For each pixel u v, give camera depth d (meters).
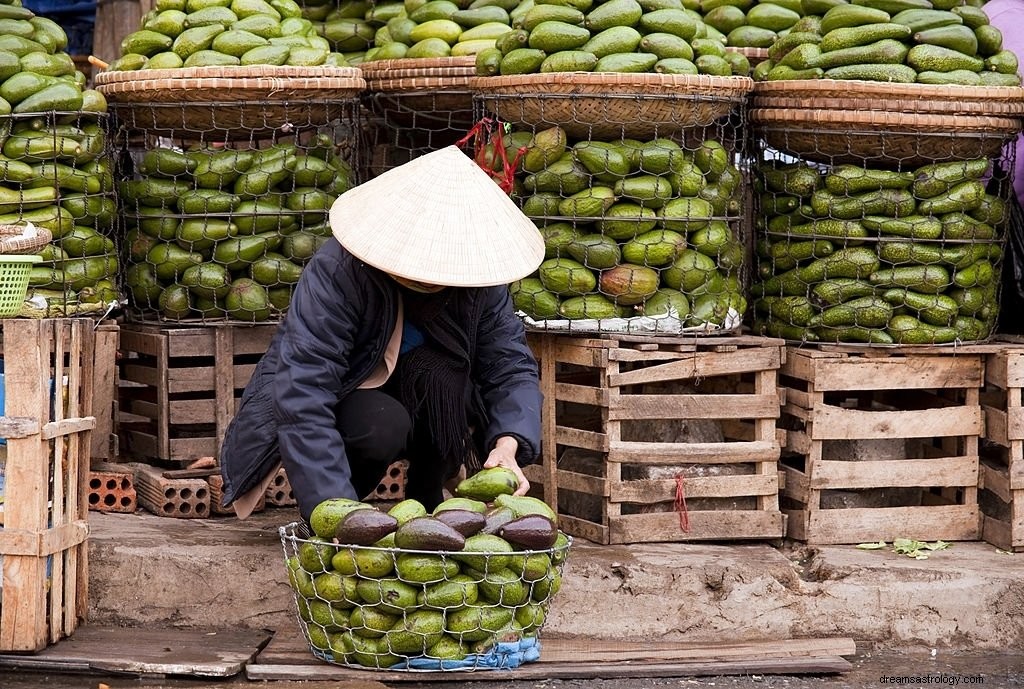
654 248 3.88
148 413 4.22
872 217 4.00
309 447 3.12
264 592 3.61
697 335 4.00
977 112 3.91
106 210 4.01
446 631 3.09
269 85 3.94
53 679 3.18
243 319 4.11
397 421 3.33
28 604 3.23
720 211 4.10
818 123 3.97
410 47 4.55
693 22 3.98
